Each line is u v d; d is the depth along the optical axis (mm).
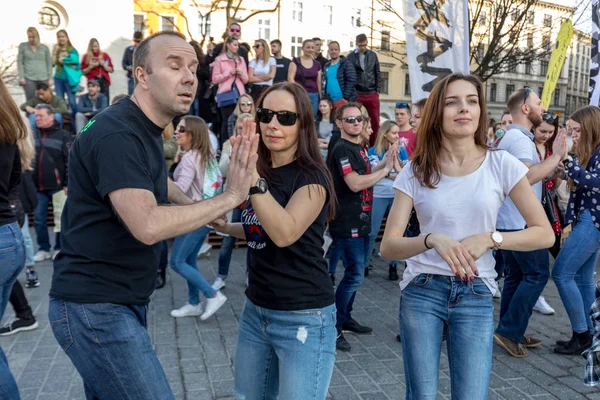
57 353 4160
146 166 1932
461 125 2234
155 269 2094
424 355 2277
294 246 2193
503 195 2295
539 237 2166
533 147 3930
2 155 2604
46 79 10883
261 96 2330
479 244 2078
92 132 1894
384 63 37219
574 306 4121
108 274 1935
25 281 6176
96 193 1922
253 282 2281
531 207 2221
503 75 44656
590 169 4031
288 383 2141
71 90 11125
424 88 6059
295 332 2174
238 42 8992
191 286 5016
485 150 2359
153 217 1800
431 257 2322
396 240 2256
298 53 38250
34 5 17016
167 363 3973
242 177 1962
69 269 1941
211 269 6949
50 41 17203
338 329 4273
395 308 5430
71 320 1916
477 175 2273
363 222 4258
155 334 4578
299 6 37750
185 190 4836
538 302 5332
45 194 7270
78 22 17219
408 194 2371
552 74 5379
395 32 28203
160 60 1959
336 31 38781
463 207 2262
